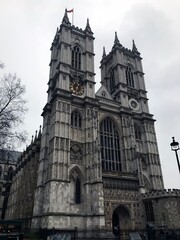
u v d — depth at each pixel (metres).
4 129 31.48
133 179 55.56
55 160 50.00
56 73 65.69
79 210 48.62
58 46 72.88
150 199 50.62
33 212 52.44
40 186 53.31
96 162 51.56
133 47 87.12
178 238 40.03
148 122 71.12
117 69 76.25
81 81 66.38
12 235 28.92
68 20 74.19
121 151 62.56
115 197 51.03
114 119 65.69
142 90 77.38
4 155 31.45
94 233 45.00
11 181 106.44
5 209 103.19
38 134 67.94
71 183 51.12
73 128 57.44
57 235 36.84
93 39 75.31
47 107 63.22
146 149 66.88
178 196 47.25
